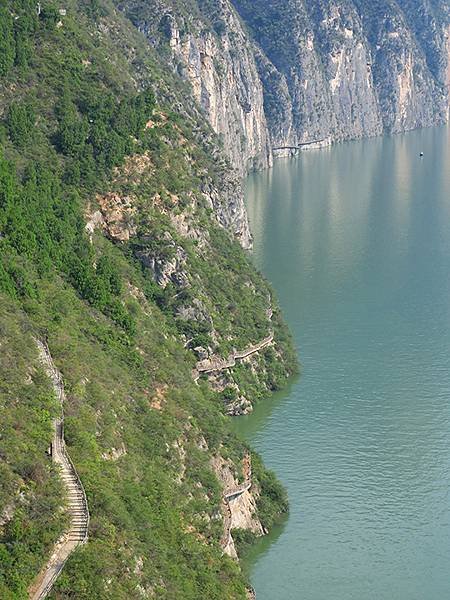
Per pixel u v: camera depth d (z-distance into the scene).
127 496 86.81
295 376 160.00
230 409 143.25
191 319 145.12
